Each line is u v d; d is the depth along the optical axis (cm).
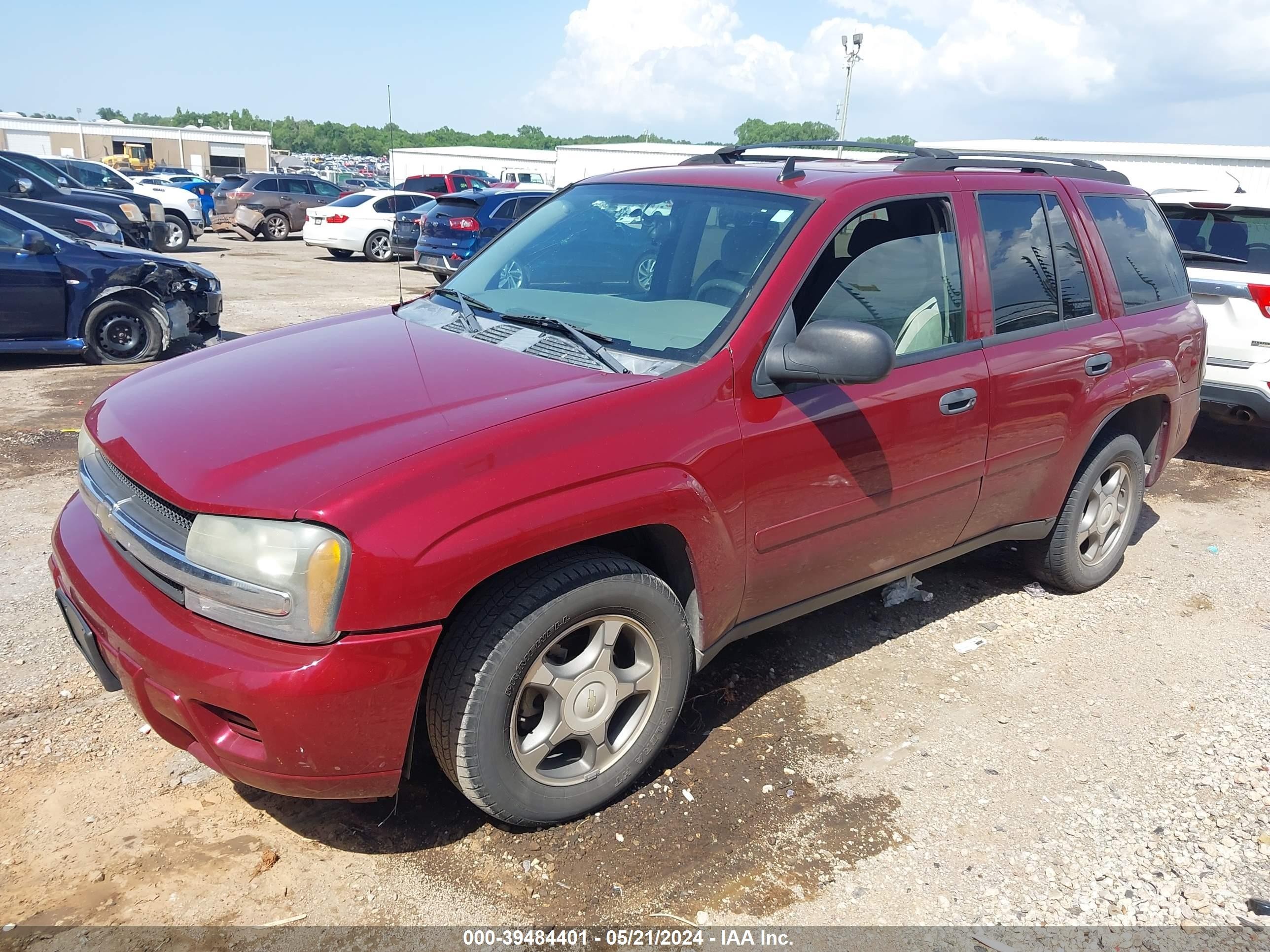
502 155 5181
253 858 246
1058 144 2603
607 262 331
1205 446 737
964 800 286
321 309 1200
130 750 287
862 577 335
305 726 210
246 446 231
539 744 249
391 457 220
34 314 794
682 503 256
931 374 323
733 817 272
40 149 6041
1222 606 438
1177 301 463
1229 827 278
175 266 862
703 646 284
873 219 315
